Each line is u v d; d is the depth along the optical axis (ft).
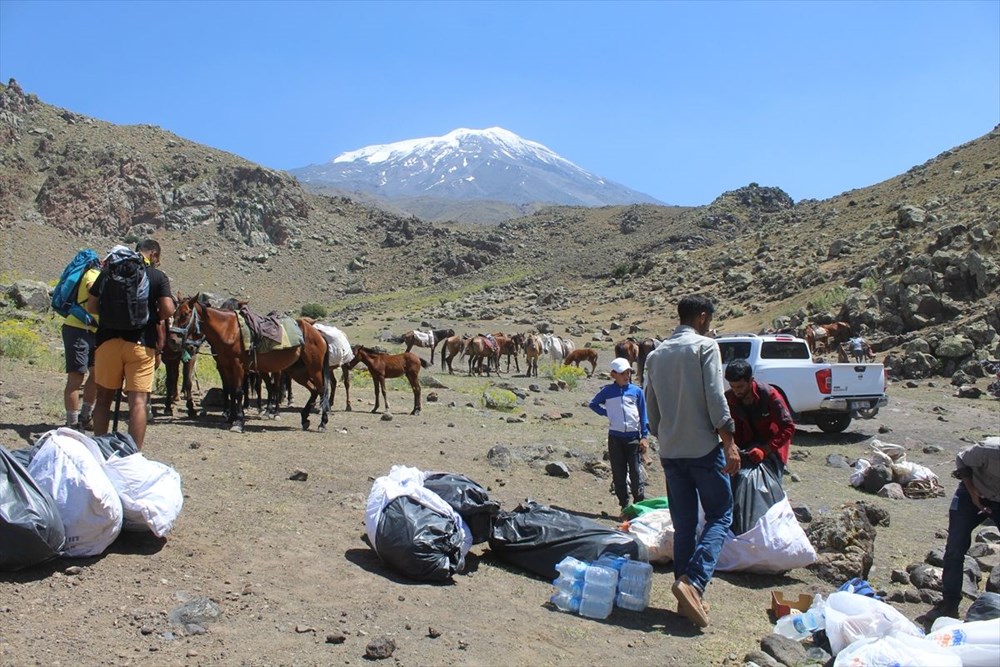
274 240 429.79
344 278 403.75
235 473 31.09
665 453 22.89
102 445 22.72
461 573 24.17
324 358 42.78
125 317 26.27
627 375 32.58
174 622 18.37
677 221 412.98
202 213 423.23
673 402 22.59
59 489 20.57
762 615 23.63
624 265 255.50
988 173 185.37
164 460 31.73
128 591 19.66
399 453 39.01
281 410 49.32
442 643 19.19
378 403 54.13
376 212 490.08
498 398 60.75
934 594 26.17
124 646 17.17
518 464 39.22
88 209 387.34
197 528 24.45
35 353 55.77
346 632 19.11
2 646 16.43
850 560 27.37
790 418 27.76
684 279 199.62
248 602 20.04
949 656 17.25
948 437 57.98
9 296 79.20
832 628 20.22
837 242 164.04
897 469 42.01
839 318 116.37
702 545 22.08
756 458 27.37
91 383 33.47
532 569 24.97
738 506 26.96
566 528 25.16
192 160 456.86
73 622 17.85
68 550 20.56
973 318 97.45
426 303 269.03
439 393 68.44
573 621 21.72
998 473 23.75
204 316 39.14
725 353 58.59
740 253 200.95
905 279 108.17
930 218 157.99
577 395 75.15
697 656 20.33
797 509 33.53
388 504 23.49
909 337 101.45
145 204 407.85
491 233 446.19
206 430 38.47
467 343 97.86
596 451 43.98
